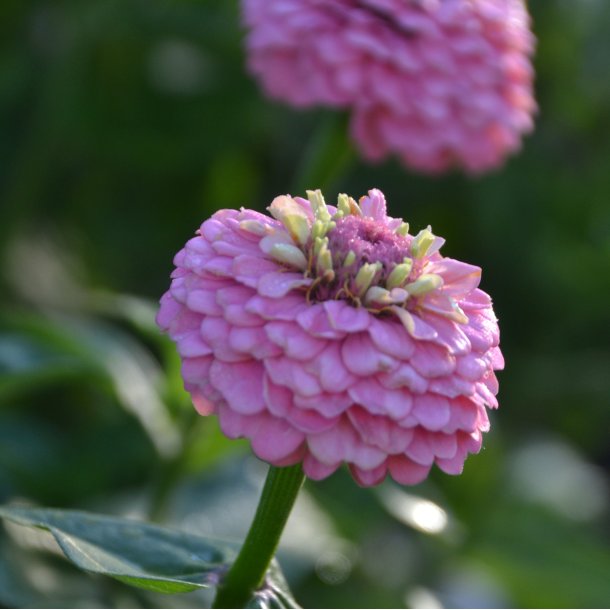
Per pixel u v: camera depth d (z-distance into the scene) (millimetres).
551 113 977
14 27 904
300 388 516
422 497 698
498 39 669
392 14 649
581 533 840
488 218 948
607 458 1073
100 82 891
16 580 631
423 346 527
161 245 944
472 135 665
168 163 934
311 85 645
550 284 950
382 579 743
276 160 973
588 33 959
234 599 553
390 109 653
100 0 851
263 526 546
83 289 913
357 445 520
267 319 522
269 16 655
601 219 970
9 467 704
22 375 635
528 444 940
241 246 537
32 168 867
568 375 948
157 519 661
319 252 531
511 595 796
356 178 941
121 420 756
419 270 542
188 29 877
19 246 904
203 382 523
